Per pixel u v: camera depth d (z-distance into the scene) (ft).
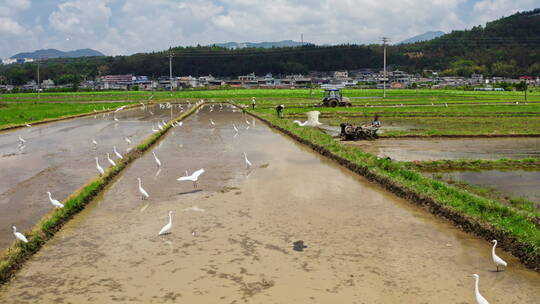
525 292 23.95
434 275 26.12
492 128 102.47
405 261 28.19
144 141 80.69
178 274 26.61
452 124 113.39
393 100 222.48
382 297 23.43
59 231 34.68
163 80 556.92
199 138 91.86
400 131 94.89
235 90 415.23
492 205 36.24
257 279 25.79
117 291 24.54
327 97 177.99
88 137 96.02
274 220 36.76
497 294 23.73
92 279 26.12
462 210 35.81
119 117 152.15
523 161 59.98
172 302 23.18
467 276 25.96
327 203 41.78
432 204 39.09
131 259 29.04
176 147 79.00
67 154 72.49
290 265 27.71
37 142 88.22
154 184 50.08
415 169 56.90
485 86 433.07
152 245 31.48
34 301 23.53
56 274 26.89
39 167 61.16
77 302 23.34
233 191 46.60
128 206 41.45
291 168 59.11
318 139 79.66
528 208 37.93
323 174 55.16
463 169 57.88
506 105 176.14
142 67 636.48
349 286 24.75
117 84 535.60
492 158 65.31
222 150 75.10
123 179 52.85
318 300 23.16
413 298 23.31
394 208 40.14
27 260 29.07
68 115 152.35
